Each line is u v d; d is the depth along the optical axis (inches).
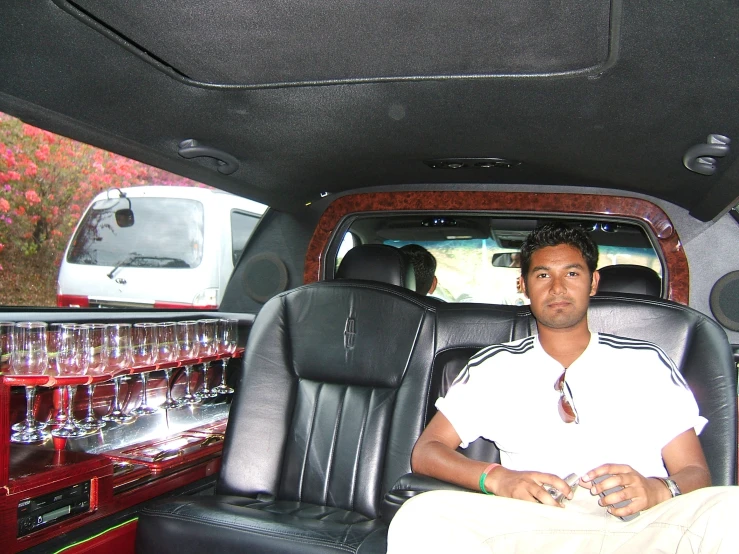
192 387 107.7
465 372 85.2
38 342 74.5
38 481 70.3
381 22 65.5
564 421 79.3
